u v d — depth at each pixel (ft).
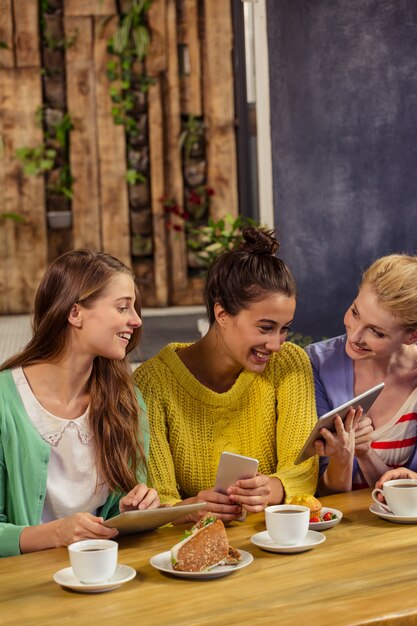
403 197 15.79
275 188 15.70
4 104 27.66
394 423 8.03
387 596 5.04
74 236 28.37
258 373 7.88
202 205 28.40
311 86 15.51
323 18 15.38
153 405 7.60
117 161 28.09
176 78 27.81
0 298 28.35
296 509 6.15
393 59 15.51
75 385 6.87
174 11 27.53
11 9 27.32
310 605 4.94
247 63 23.86
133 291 6.86
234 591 5.21
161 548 6.09
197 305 28.86
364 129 15.61
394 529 6.31
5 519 6.80
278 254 15.79
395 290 7.39
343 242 15.80
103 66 27.73
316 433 6.88
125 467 6.89
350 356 7.79
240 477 6.59
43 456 6.69
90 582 5.29
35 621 4.86
